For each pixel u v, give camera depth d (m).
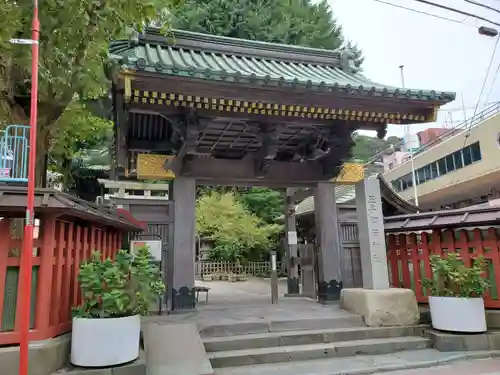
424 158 24.28
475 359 5.52
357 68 9.57
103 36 5.99
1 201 3.77
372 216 7.20
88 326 4.16
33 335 3.99
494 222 6.21
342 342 6.00
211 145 9.39
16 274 4.10
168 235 8.16
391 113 7.64
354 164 9.62
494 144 18.27
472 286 5.96
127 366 4.18
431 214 7.29
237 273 20.17
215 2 18.66
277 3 20.05
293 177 9.30
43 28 5.34
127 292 4.43
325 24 20.73
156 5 6.04
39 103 6.28
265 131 7.73
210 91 6.42
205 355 5.01
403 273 7.90
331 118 7.71
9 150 4.88
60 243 4.50
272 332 6.18
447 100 7.57
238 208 20.84
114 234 6.98
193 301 7.87
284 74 8.16
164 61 7.28
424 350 5.90
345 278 9.16
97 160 16.02
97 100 10.65
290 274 11.12
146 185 8.94
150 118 8.08
